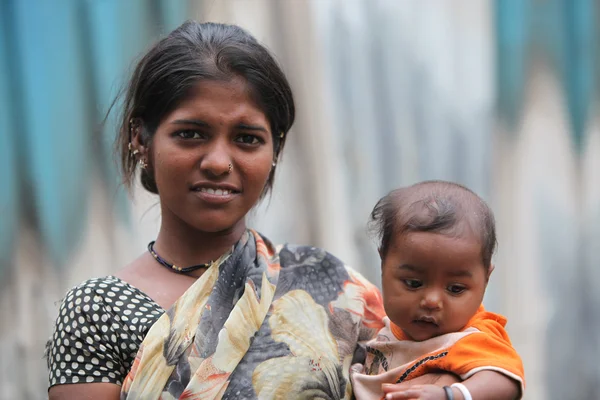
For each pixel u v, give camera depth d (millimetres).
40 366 3830
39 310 3818
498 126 4246
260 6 3953
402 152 4164
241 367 1793
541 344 4375
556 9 4246
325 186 4086
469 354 1756
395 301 1854
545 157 4301
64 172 3791
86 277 3852
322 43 4059
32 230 3791
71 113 3777
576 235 4340
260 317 1849
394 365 1879
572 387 4379
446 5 4172
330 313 1941
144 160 1974
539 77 4258
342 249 4113
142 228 3900
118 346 1780
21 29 3721
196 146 1832
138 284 1905
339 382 1872
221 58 1845
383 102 4145
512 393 1716
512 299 4340
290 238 4074
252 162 1862
